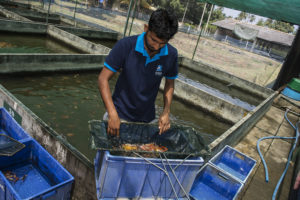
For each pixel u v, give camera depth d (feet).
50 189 6.96
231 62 59.31
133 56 5.43
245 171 11.29
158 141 6.87
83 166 8.03
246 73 48.52
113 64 5.51
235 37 128.47
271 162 14.15
